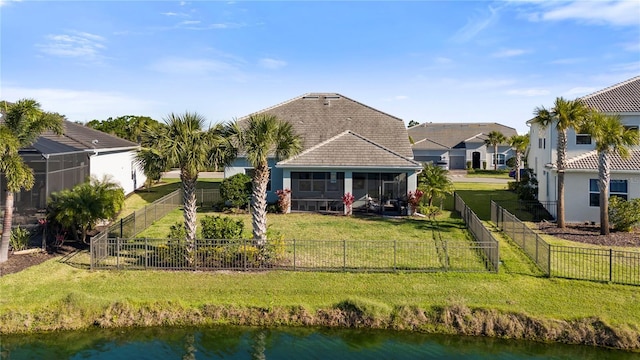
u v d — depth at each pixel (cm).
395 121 3488
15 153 1711
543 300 1430
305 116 3566
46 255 1862
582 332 1293
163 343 1310
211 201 3347
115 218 2473
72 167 2467
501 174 6200
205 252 1720
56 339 1323
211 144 1669
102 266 1712
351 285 1555
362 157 2920
